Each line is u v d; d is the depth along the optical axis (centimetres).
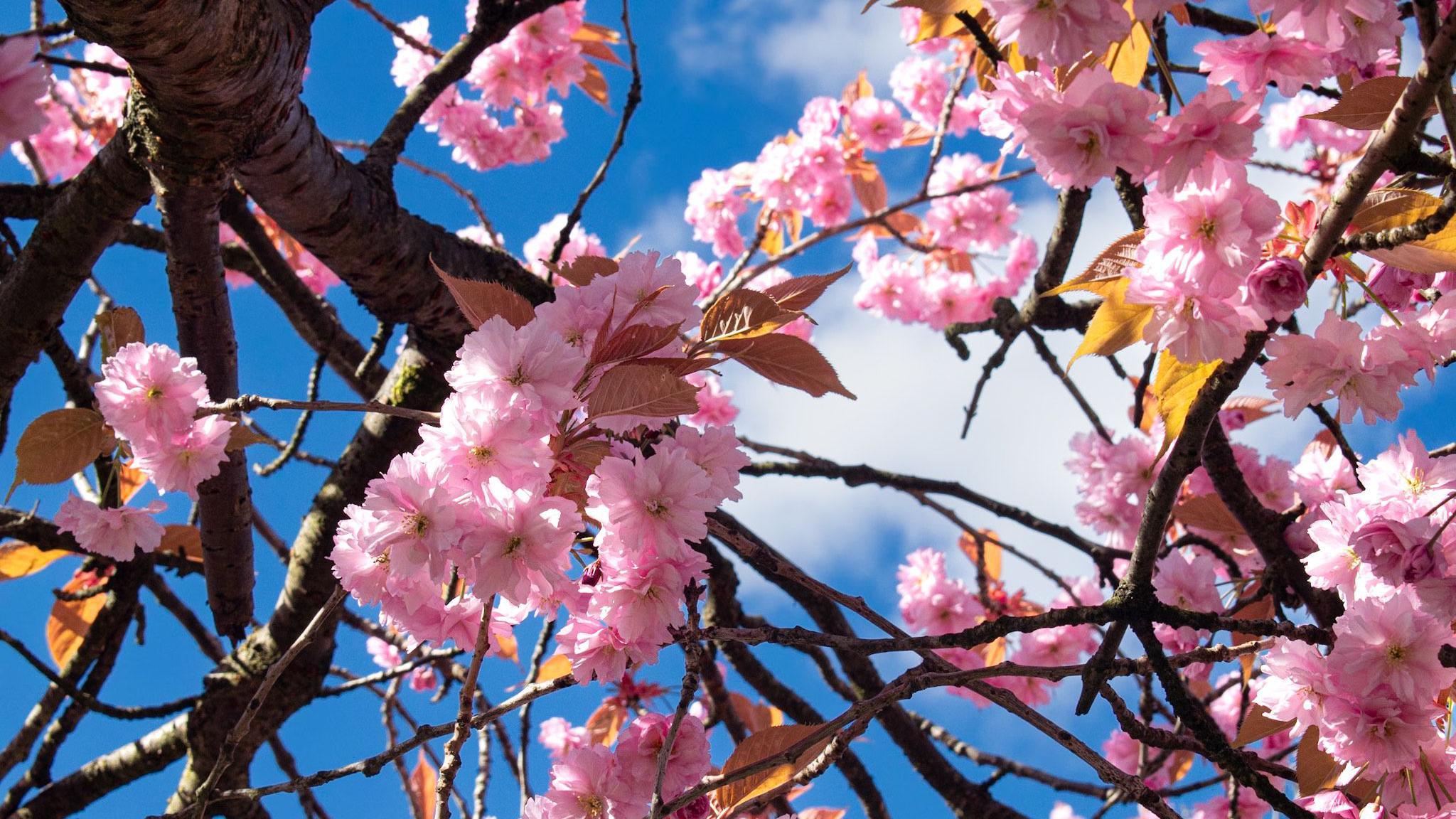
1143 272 107
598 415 104
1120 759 233
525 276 143
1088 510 181
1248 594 141
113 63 212
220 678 148
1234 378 108
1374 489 120
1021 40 104
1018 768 172
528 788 141
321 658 151
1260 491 160
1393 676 111
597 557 108
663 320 106
